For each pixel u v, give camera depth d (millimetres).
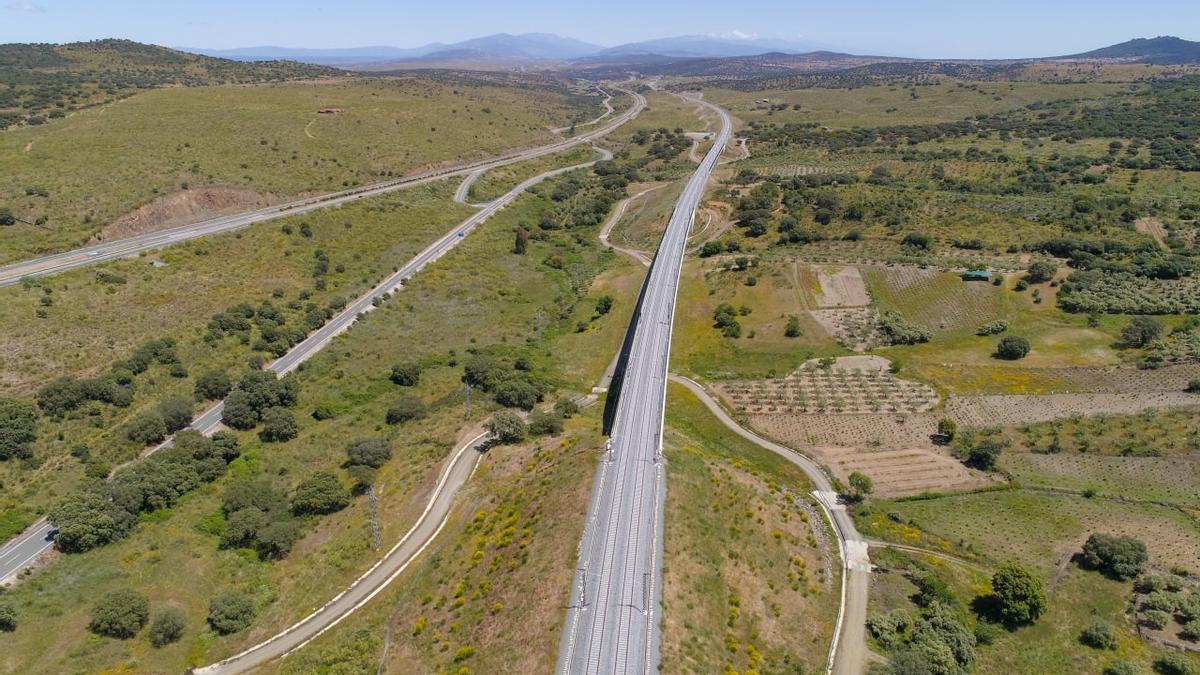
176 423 101375
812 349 125812
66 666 64562
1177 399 101312
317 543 83250
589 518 74062
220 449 96000
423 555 79500
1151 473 89000
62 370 103000
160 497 86250
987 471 92750
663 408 96875
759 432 104500
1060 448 94750
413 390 117875
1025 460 93688
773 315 137500
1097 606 71188
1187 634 66875
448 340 135875
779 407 110250
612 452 86625
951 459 95625
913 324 128875
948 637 66062
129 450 94062
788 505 86500
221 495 90375
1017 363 115750
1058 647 66750
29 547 77812
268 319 131500
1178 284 131750
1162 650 65812
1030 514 84625
